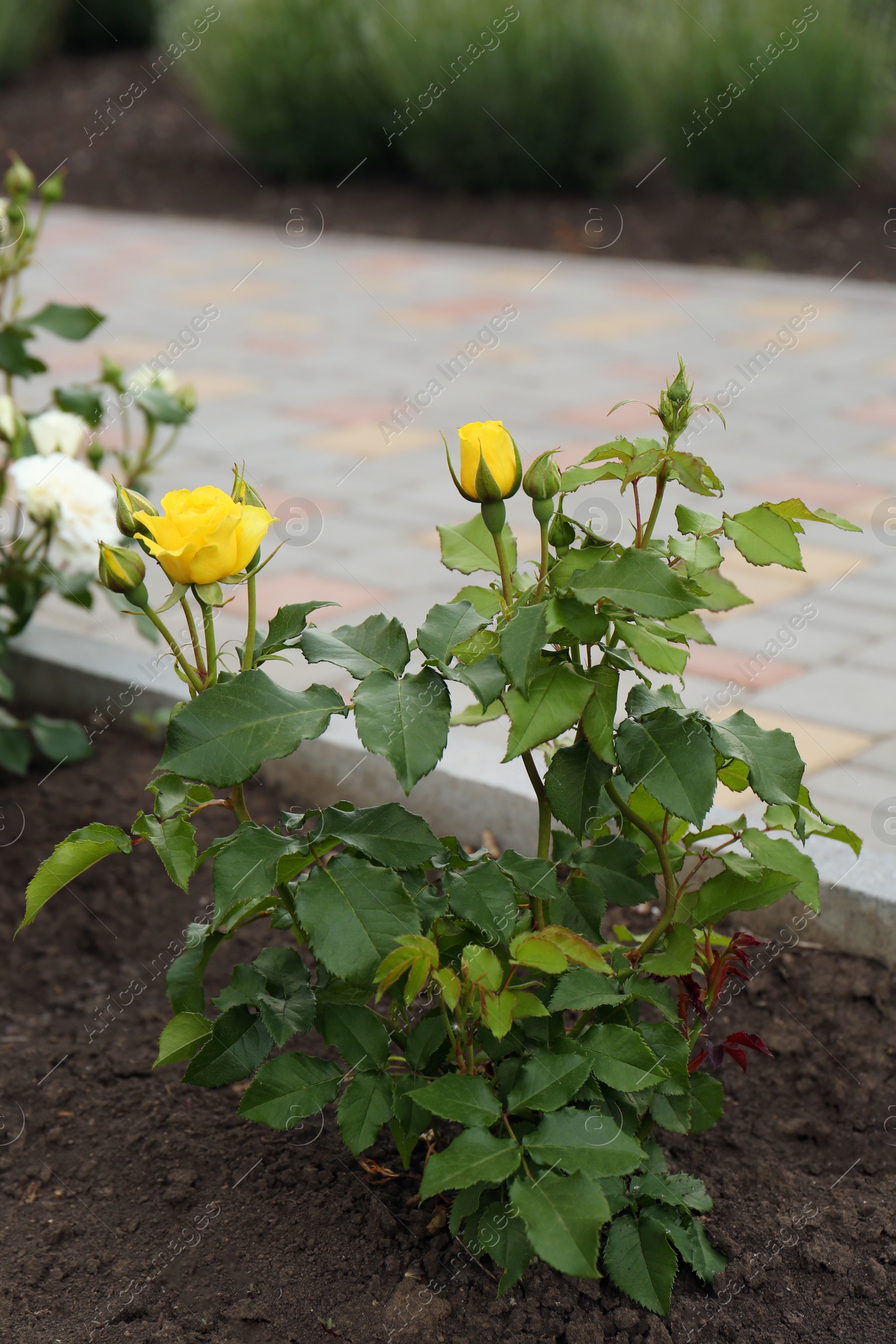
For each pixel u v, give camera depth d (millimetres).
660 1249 1620
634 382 5871
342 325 7070
